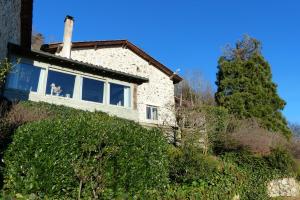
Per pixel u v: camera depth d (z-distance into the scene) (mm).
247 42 31656
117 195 7156
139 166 7664
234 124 16812
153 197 7969
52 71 14492
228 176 12039
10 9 11555
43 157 6324
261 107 24656
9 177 6293
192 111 15086
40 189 6234
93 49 21516
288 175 15492
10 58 13062
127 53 23078
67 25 19719
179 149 11039
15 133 6648
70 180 6637
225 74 27469
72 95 14859
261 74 26531
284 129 24422
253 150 15375
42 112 11562
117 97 16406
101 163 7047
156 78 24062
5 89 12734
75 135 6777
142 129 8172
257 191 13398
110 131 7223
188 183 9867
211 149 14695
